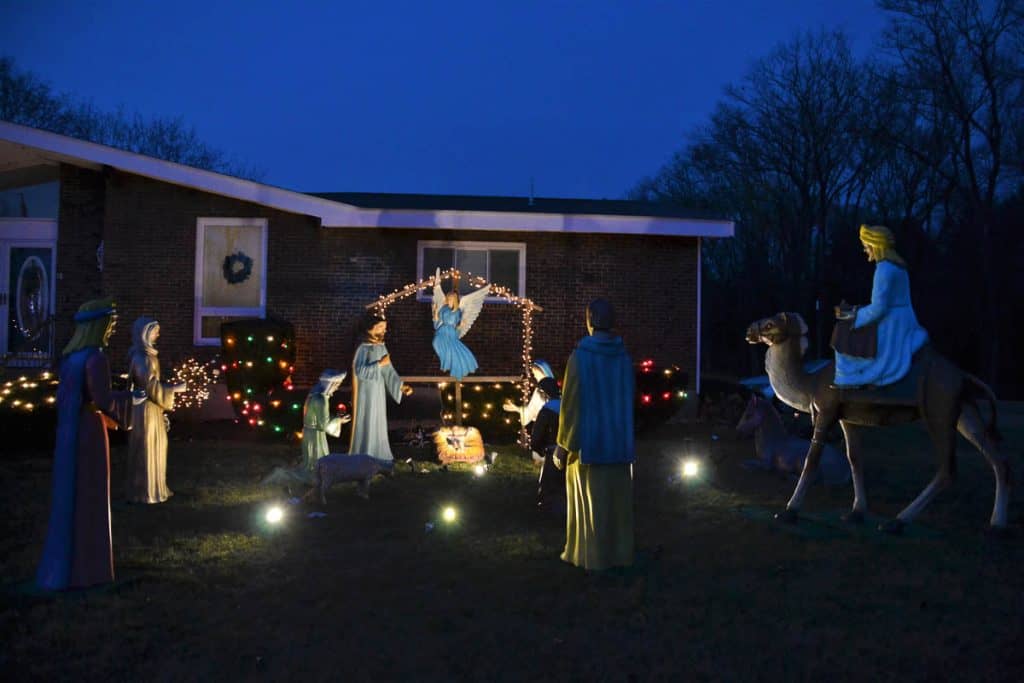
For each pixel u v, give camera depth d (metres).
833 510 8.42
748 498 9.02
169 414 14.60
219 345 14.98
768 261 47.19
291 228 15.00
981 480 10.07
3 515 8.05
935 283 35.34
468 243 15.17
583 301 15.34
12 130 14.13
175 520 7.87
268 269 14.95
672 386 13.52
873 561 6.64
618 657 4.80
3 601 5.53
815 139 38.12
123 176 14.98
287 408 12.77
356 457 8.65
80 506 5.81
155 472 8.63
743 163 41.03
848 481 9.71
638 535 7.45
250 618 5.33
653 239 15.47
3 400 12.09
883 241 7.34
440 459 10.81
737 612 5.52
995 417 7.46
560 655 4.82
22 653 4.77
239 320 14.16
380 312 11.95
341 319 15.02
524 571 6.35
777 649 4.93
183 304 15.02
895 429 14.68
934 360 7.33
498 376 15.16
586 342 6.47
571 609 5.55
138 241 14.98
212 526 7.66
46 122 39.84
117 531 7.40
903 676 4.59
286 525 7.69
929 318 35.59
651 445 12.77
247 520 7.90
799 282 40.69
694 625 5.30
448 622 5.29
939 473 7.43
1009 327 34.31
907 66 32.72
